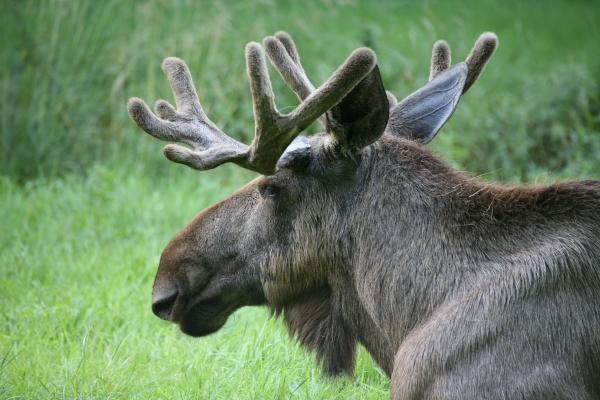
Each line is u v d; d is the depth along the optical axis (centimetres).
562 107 1994
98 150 1942
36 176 1906
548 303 816
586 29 2664
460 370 814
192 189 1794
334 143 899
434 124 981
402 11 2597
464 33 2364
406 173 908
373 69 841
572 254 827
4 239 1525
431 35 2289
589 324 808
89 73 2048
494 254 857
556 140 1925
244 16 2291
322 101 846
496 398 798
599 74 2156
